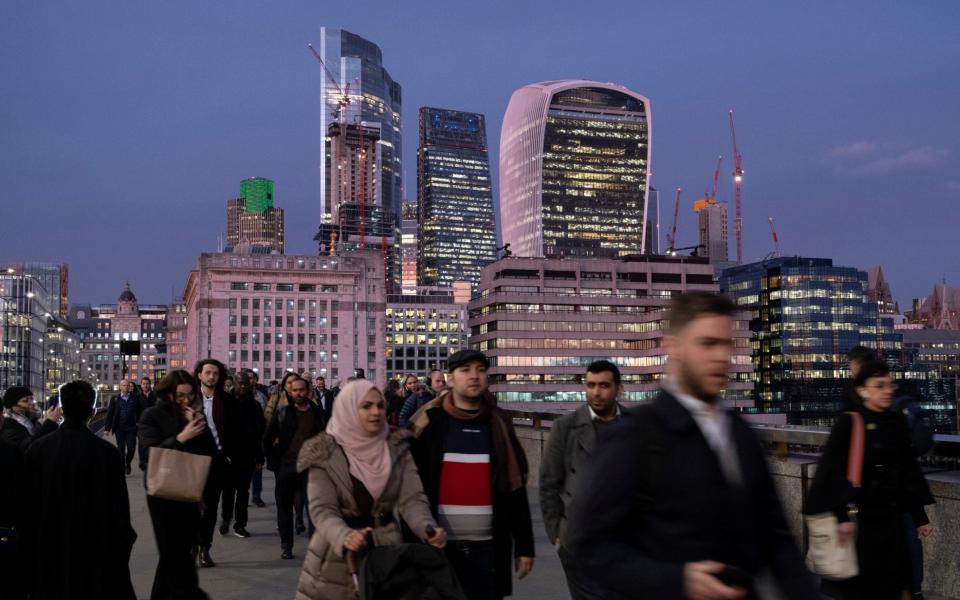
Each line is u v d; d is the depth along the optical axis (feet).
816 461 31.12
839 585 19.56
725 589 8.68
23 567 22.47
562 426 22.24
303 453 17.56
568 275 655.35
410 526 17.38
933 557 27.02
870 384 19.45
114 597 23.68
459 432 18.97
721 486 9.70
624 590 9.36
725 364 10.02
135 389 71.92
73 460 23.30
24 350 649.61
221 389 35.58
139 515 48.78
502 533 19.04
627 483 9.66
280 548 38.73
